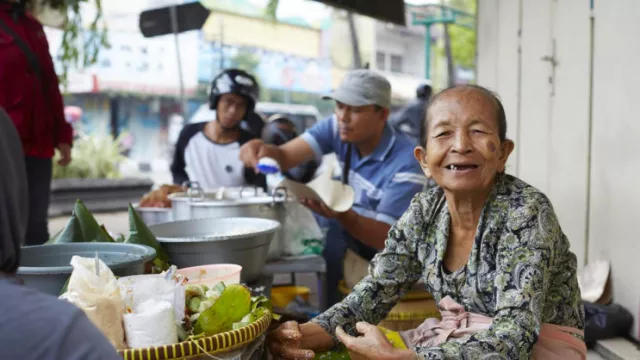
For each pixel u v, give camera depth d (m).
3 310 0.84
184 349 1.30
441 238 1.75
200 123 4.68
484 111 1.65
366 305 1.85
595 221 3.95
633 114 3.56
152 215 3.28
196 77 9.67
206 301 1.58
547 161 4.57
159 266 2.02
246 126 4.63
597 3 3.91
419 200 1.85
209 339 1.34
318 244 3.00
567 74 4.28
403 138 3.42
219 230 2.53
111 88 10.03
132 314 1.31
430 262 1.80
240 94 4.48
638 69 3.51
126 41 9.67
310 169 4.21
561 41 4.35
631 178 3.58
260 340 1.54
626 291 3.61
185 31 6.05
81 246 1.91
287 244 2.91
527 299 1.53
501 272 1.60
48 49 3.72
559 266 1.70
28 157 3.55
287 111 9.04
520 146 5.04
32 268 1.60
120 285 1.42
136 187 9.30
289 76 9.64
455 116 1.65
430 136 1.70
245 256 2.21
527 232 1.60
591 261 3.99
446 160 1.66
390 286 1.86
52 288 1.61
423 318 2.83
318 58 9.75
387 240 1.87
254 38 9.43
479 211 1.70
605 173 3.84
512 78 5.16
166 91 10.02
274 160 3.50
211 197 3.28
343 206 2.96
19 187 0.99
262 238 2.28
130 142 11.00
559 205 4.40
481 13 5.82
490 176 1.64
